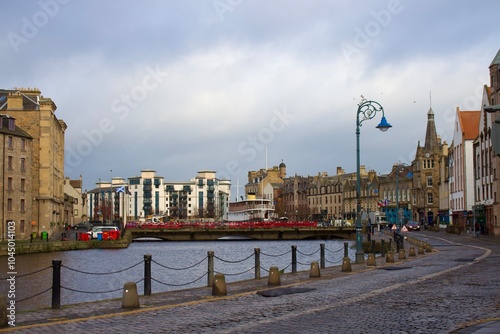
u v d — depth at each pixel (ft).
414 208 499.51
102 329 51.13
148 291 75.77
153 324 53.31
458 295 67.26
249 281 91.97
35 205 332.39
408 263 124.88
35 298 106.73
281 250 293.64
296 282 88.79
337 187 628.28
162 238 411.95
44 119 336.08
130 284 64.49
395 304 61.77
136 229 404.98
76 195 610.65
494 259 125.80
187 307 63.87
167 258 233.14
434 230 383.45
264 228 420.36
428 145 495.41
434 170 489.26
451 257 138.10
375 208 557.33
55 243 255.50
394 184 528.22
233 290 79.46
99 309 63.67
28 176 307.17
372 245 198.59
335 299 67.46
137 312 60.85
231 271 164.76
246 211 576.20
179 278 146.20
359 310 58.54
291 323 52.13
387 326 49.29
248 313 58.59
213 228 415.64
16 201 297.12
